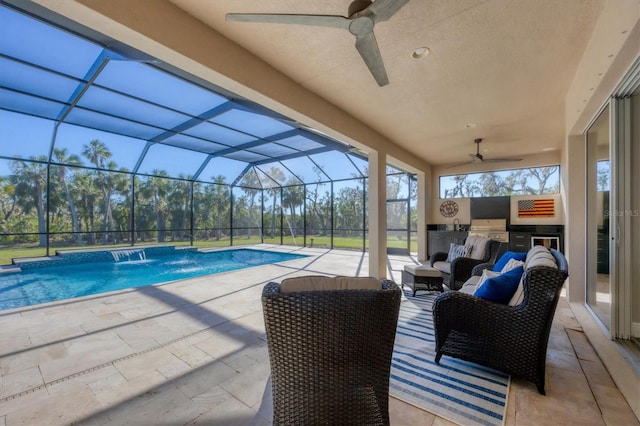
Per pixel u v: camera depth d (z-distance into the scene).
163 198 9.31
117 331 2.86
